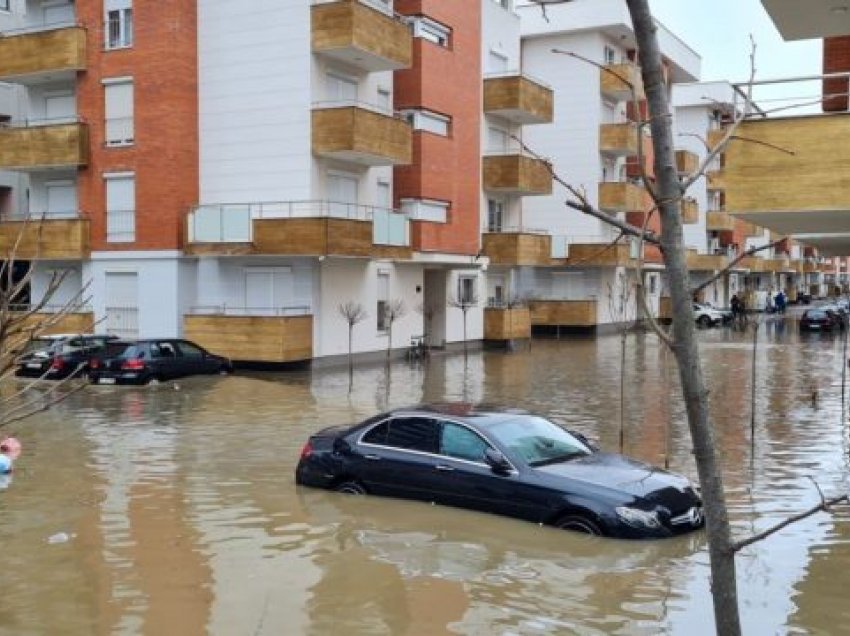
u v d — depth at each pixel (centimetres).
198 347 2380
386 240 2645
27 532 945
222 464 1292
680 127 5422
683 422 1681
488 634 659
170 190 2620
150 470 1254
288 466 1273
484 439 983
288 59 2539
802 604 725
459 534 901
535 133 4181
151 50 2633
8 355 411
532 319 4038
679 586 757
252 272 2622
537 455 973
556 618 690
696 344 280
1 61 2812
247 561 837
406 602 726
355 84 2725
